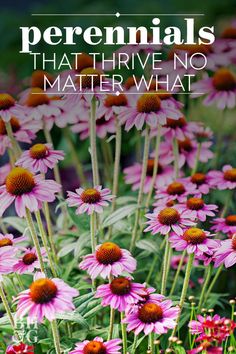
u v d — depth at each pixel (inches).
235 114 94.7
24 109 67.8
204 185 70.1
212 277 76.2
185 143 76.5
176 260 73.9
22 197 56.7
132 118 66.5
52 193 57.1
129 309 56.4
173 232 63.1
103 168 85.6
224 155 84.4
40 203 58.2
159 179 75.3
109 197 62.1
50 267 63.2
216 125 91.4
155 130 73.9
